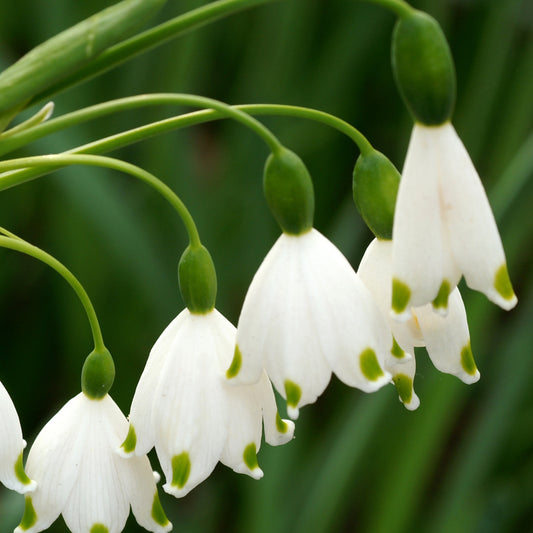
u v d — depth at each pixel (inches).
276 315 11.3
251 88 20.1
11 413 11.6
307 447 18.1
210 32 20.0
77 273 18.8
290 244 11.4
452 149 11.1
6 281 19.5
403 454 16.1
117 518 11.7
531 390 18.4
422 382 16.1
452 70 11.0
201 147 21.5
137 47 11.3
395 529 16.1
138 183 19.3
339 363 11.3
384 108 20.7
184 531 18.0
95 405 11.8
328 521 15.6
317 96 20.2
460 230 11.1
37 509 11.7
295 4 19.7
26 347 19.6
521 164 16.2
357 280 11.4
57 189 18.9
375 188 11.5
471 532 16.5
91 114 11.2
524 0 21.2
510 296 11.2
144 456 11.8
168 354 11.5
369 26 20.1
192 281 11.5
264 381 11.5
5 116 11.3
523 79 19.5
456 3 21.1
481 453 16.5
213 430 11.5
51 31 19.3
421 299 11.1
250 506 16.4
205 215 19.1
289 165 11.3
